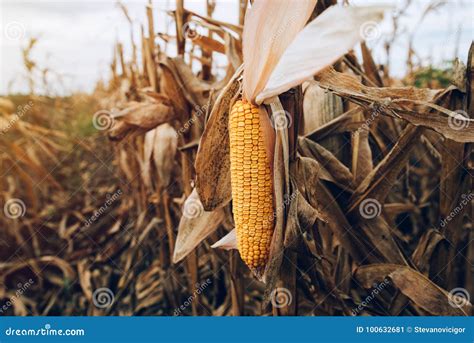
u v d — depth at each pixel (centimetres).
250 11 143
